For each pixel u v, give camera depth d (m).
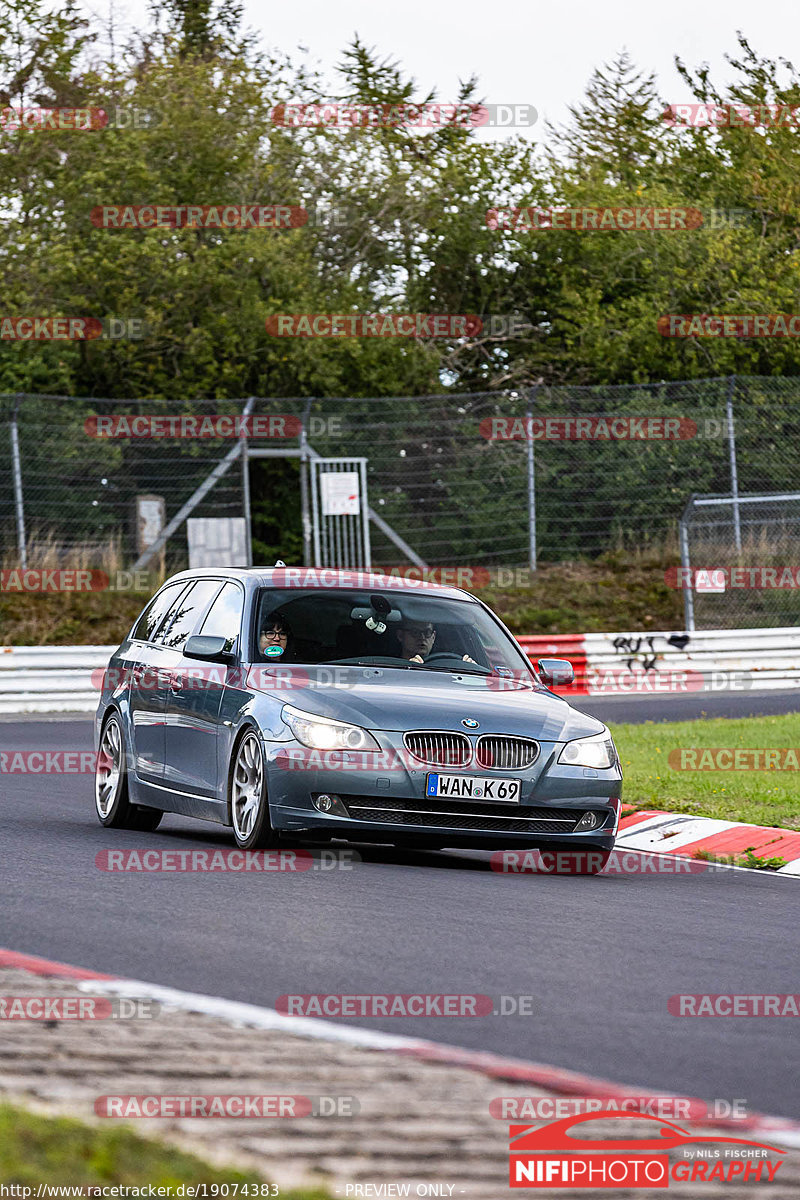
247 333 75.31
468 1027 13.96
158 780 27.48
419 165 84.62
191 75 80.81
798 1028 14.76
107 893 20.25
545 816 24.64
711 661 66.06
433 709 24.53
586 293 85.19
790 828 29.28
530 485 72.75
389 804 23.86
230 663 26.12
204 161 78.25
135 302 74.56
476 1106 11.18
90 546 67.62
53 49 82.44
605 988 15.96
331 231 83.38
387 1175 9.59
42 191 77.06
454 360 84.81
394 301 84.19
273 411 72.19
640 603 71.69
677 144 97.12
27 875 21.62
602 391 75.88
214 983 15.09
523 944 18.00
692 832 29.66
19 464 66.50
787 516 74.06
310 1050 12.46
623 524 74.56
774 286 84.56
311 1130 10.34
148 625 30.12
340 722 23.95
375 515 71.81
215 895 20.34
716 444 74.81
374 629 27.14
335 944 17.28
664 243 86.62
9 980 14.62
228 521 69.12
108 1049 12.17
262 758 24.06
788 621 72.88
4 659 56.25
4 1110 9.88
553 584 72.38
